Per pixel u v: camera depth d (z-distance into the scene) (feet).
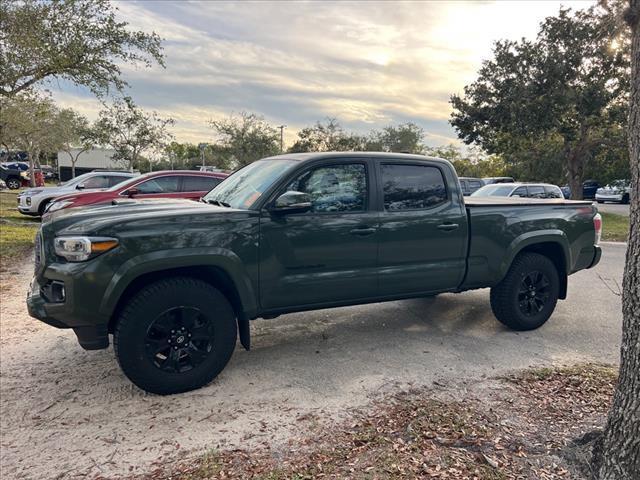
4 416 10.57
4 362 13.55
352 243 13.37
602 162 82.79
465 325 17.30
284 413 10.70
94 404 11.14
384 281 14.01
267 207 12.34
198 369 11.75
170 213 11.55
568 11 66.85
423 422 10.07
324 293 13.21
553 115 68.03
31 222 46.65
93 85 42.68
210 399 11.41
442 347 14.97
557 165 83.15
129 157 102.58
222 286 12.66
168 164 171.42
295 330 16.58
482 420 10.16
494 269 15.75
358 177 13.73
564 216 16.99
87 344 11.11
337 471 8.43
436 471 8.36
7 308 18.70
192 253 11.29
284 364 13.55
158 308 11.14
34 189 48.73
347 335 16.11
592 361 13.83
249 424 10.23
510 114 70.64
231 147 120.16
